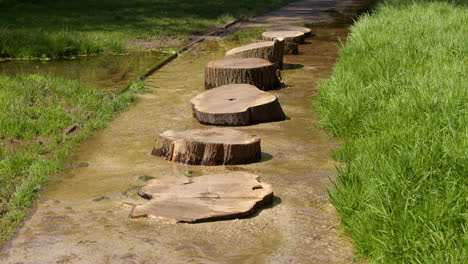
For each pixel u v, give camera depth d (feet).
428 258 10.11
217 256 10.96
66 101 18.94
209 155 14.40
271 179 13.70
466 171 12.10
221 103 17.53
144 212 12.06
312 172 14.06
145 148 15.51
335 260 10.85
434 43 23.09
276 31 30.42
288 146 15.62
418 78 17.69
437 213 10.87
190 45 29.73
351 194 11.98
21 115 17.21
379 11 36.22
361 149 14.26
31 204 12.67
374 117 15.96
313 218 12.09
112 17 38.09
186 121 17.51
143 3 47.29
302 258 10.91
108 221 12.01
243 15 41.29
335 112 16.72
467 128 13.89
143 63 25.12
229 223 11.87
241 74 20.12
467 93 15.92
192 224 11.80
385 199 11.35
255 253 11.03
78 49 27.78
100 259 10.92
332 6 48.62
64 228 11.82
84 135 16.21
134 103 19.33
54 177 13.87
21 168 14.10
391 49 22.25
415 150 12.71
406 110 15.64
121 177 13.85
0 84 19.84
